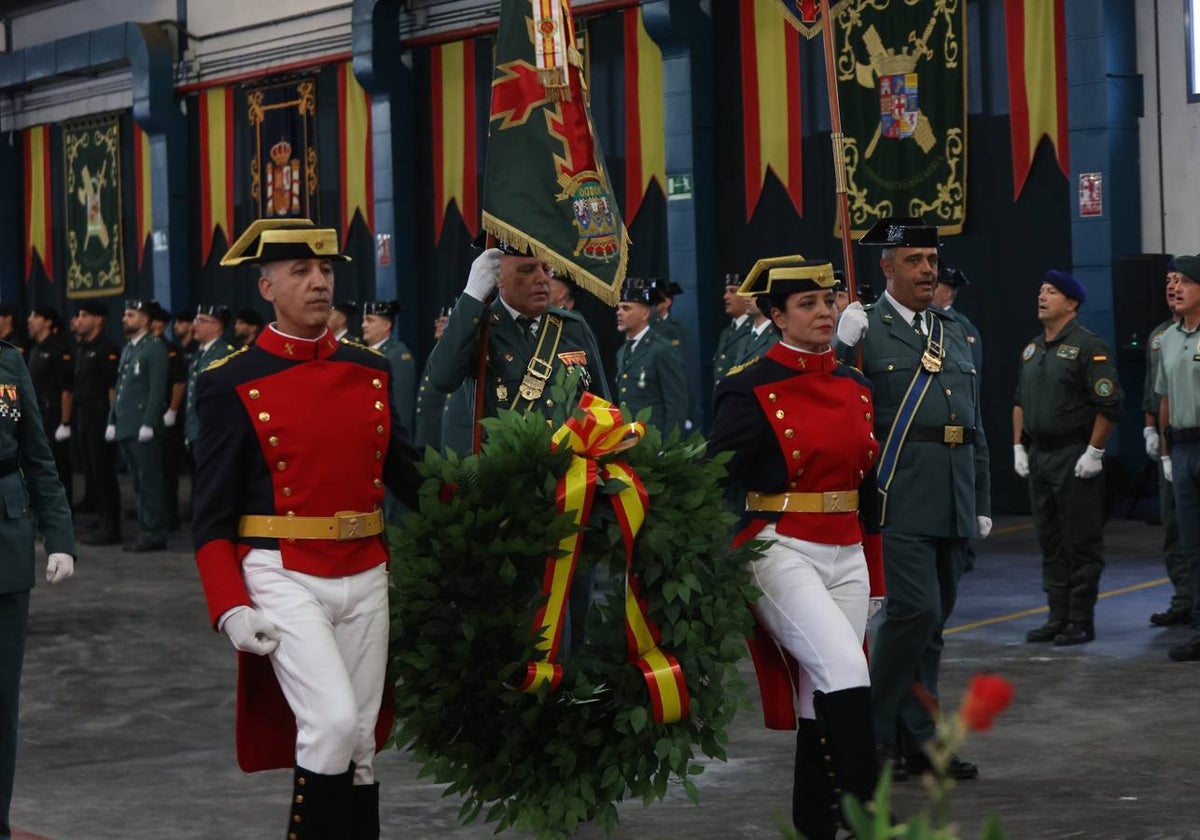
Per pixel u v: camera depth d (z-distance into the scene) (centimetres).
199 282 4103
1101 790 1020
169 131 4069
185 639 1786
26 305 4691
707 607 762
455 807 1034
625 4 3092
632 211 3128
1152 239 2495
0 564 877
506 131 934
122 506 3456
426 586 743
